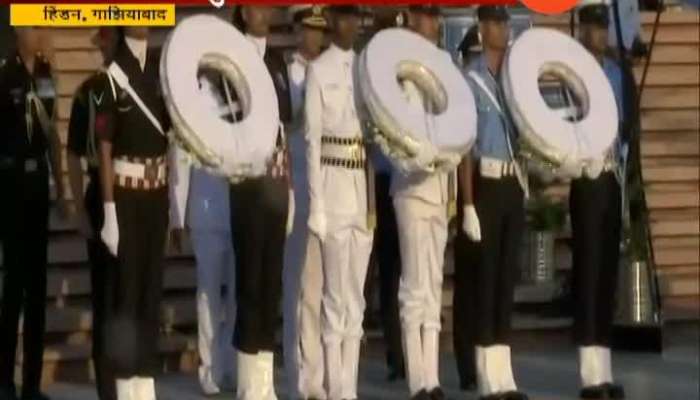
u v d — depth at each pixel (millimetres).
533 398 15398
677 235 20188
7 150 14539
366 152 14320
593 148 14414
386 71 13945
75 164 13930
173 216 15273
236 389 15359
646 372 16922
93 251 13938
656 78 21016
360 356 17516
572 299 16750
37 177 14633
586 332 15328
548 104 14938
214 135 13094
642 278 18078
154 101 13398
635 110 15562
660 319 18094
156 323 13688
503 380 14703
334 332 14367
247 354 14148
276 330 16156
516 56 14477
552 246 18703
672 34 21156
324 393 14539
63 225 17547
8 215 14594
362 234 14352
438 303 14633
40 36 14656
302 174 14641
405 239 14500
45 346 16406
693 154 20922
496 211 14516
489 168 14484
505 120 14484
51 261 17312
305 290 14594
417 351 14539
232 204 14031
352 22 14141
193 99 13117
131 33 13422
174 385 15992
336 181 14180
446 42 16609
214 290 15391
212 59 13430
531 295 18516
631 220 18031
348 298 14414
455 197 14641
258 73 13547
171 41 13242
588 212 15148
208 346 15398
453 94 14141
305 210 14578
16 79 14562
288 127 14219
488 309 14625
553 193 19250
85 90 13844
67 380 16219
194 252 15984
